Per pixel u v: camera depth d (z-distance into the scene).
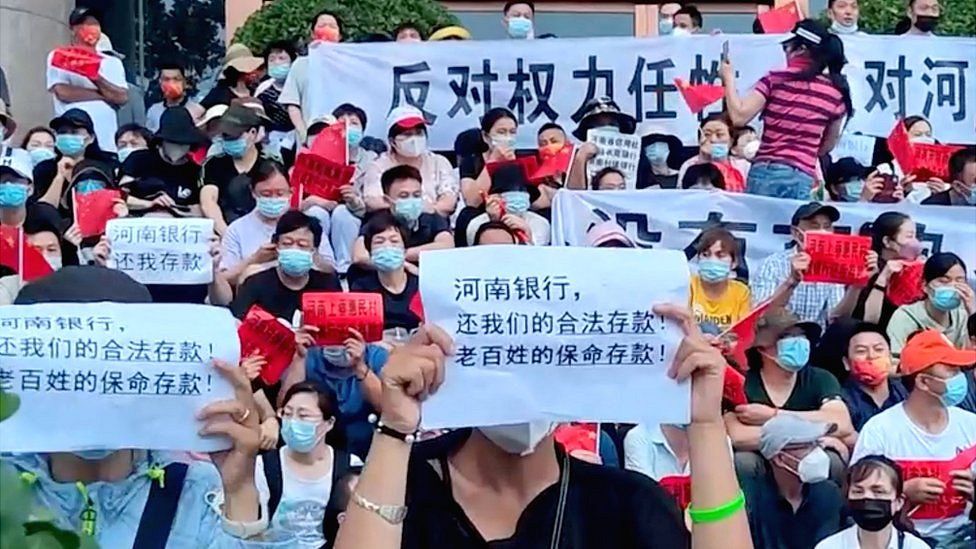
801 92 8.59
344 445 6.05
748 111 8.73
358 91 9.67
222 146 8.52
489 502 2.71
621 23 14.32
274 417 5.65
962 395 5.92
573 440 5.59
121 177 8.54
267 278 7.04
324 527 5.13
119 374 2.73
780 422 5.39
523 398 2.60
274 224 7.80
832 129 8.63
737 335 6.18
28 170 8.88
